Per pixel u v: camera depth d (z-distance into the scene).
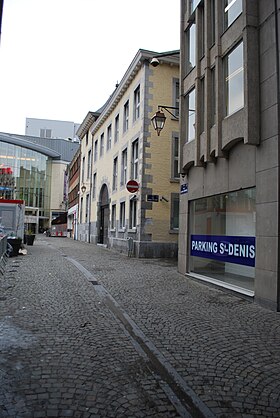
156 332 5.55
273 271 7.04
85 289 8.71
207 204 10.50
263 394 3.59
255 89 7.66
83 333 5.39
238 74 8.56
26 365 4.16
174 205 17.75
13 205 19.36
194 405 3.36
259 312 6.85
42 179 70.25
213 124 9.77
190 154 11.09
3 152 65.88
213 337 5.34
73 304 7.16
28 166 68.31
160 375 4.00
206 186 10.23
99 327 5.72
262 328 5.81
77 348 4.76
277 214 6.98
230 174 8.91
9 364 4.17
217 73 9.21
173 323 6.05
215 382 3.85
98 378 3.88
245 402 3.43
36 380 3.78
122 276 10.95
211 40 10.02
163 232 17.41
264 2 7.66
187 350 4.80
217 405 3.37
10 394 3.46
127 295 8.21
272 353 4.71
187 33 12.13
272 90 7.26
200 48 10.66
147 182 17.34
